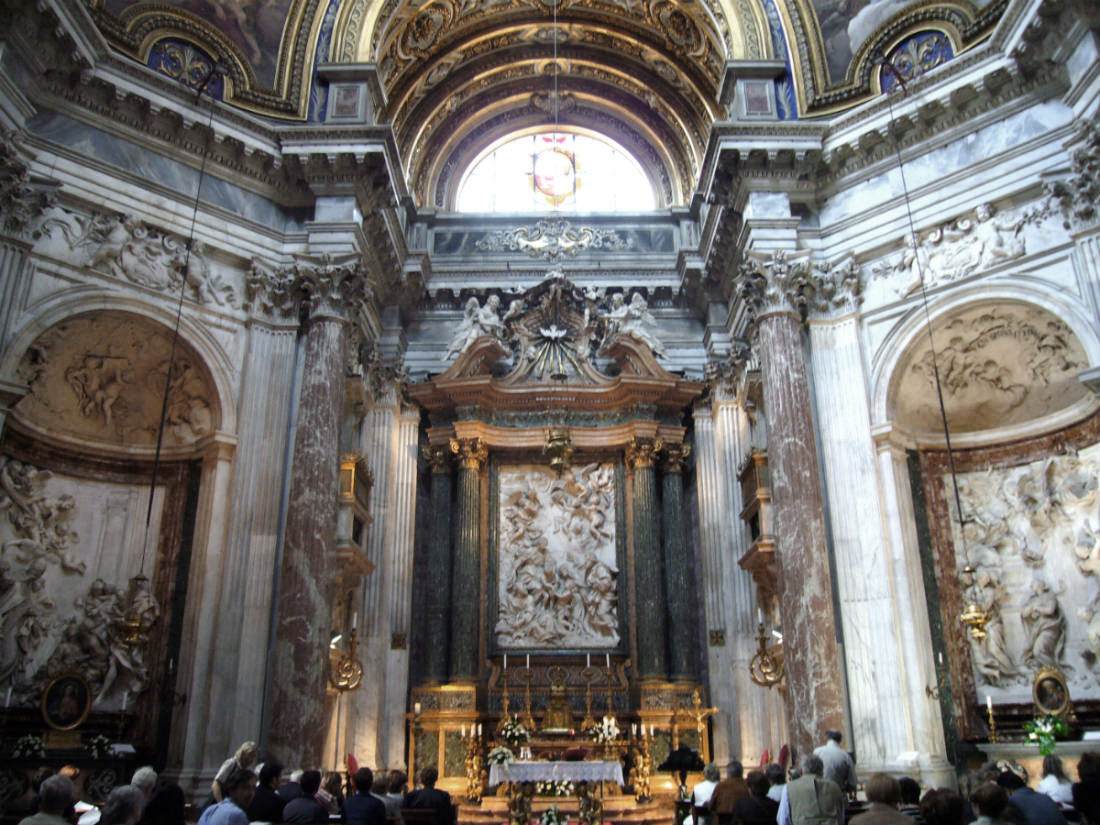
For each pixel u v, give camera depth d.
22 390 11.46
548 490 19.02
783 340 13.97
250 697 12.55
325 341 13.98
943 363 13.80
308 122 15.27
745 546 17.36
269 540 13.27
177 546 13.43
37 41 11.80
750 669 15.02
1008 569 13.59
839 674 12.47
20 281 11.91
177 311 13.33
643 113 22.02
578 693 17.45
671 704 17.09
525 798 13.73
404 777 9.31
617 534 18.69
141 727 12.55
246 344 14.02
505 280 19.81
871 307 14.10
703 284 18.98
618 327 19.22
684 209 20.53
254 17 15.23
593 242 20.58
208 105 13.80
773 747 15.84
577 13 20.19
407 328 19.81
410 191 20.86
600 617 18.09
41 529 12.90
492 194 21.88
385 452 17.78
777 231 14.55
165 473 13.89
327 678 12.91
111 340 13.26
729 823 8.26
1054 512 13.27
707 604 17.86
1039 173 12.57
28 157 12.16
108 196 12.93
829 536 13.39
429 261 19.44
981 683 13.13
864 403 13.69
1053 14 11.88
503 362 19.92
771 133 14.58
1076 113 12.30
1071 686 12.66
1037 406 13.68
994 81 13.03
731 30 16.19
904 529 13.14
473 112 22.03
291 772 11.90
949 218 13.44
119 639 12.70
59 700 11.75
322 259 14.27
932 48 14.65
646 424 18.78
